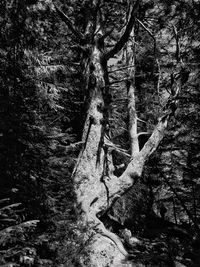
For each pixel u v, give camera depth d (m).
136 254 10.59
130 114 14.74
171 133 17.91
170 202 23.36
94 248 10.00
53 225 9.09
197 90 16.06
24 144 8.78
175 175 20.53
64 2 15.02
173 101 13.98
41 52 11.79
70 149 11.98
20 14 9.59
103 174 12.53
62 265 8.04
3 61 9.32
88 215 11.23
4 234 5.12
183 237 13.80
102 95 13.28
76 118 14.26
